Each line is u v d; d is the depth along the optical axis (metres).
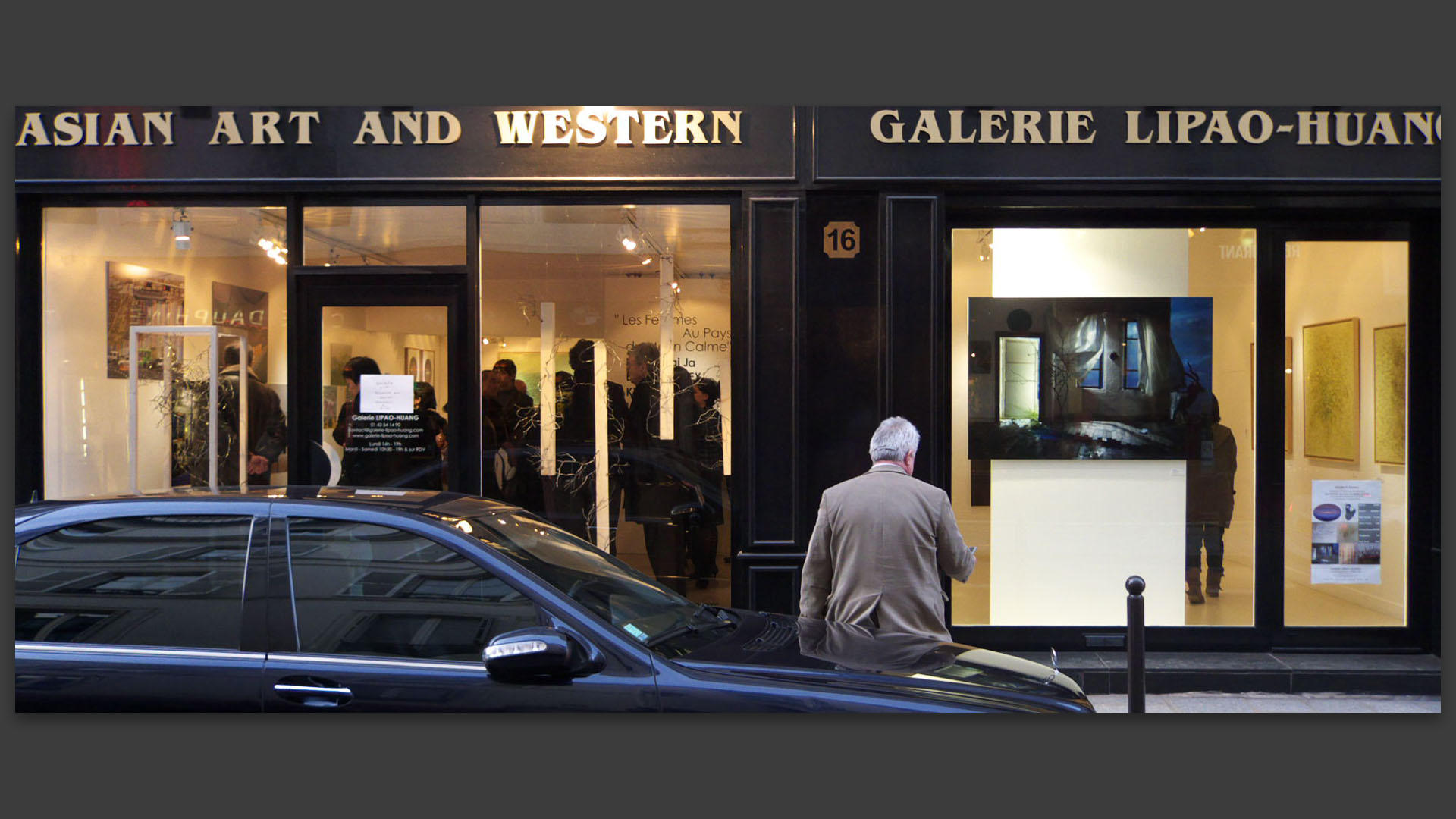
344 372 6.83
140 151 6.68
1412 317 6.78
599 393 6.84
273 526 3.31
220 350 6.96
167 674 3.09
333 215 6.82
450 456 6.80
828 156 6.55
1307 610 6.83
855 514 4.33
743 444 6.68
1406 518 6.80
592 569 3.75
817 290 6.64
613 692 3.02
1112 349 6.87
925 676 3.33
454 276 6.77
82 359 7.01
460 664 3.08
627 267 6.81
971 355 6.88
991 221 6.85
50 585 3.26
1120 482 6.88
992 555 6.91
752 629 3.77
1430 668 6.36
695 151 6.59
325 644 3.15
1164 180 6.46
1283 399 6.82
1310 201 6.51
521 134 6.62
